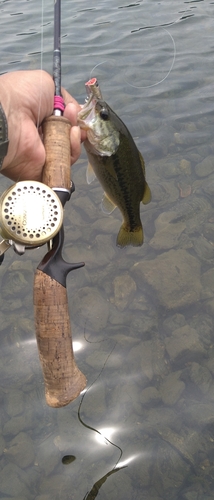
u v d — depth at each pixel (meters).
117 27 1.85
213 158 1.08
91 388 0.65
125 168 0.55
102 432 0.60
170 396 0.63
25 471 0.56
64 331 0.32
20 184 0.33
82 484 0.54
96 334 0.72
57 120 0.37
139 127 1.20
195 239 0.89
